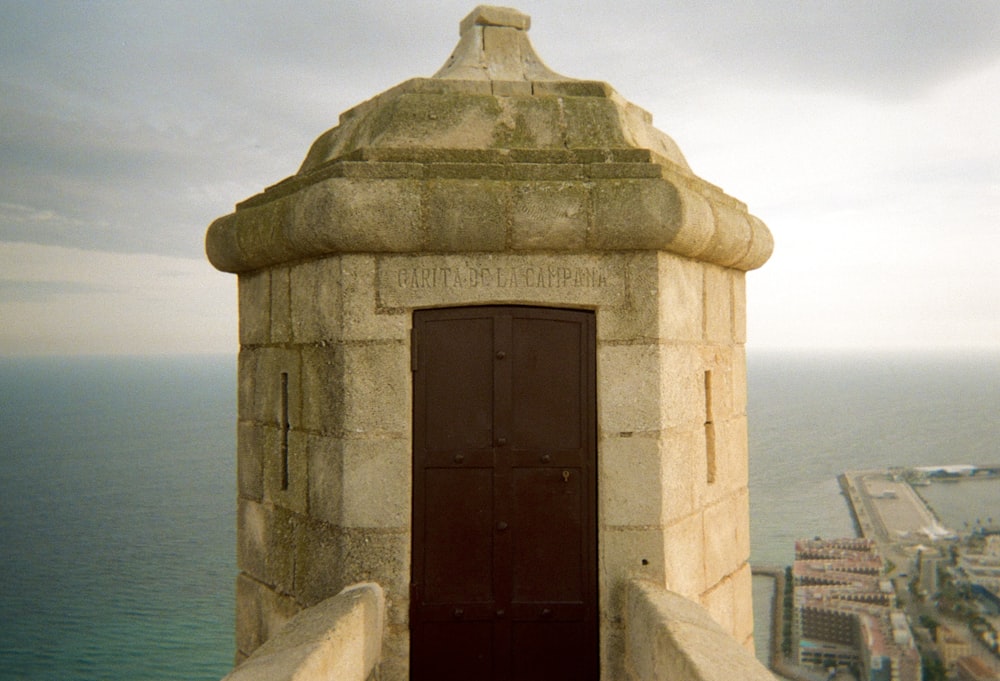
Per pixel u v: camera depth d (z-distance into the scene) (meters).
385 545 3.87
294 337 4.27
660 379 3.92
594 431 3.98
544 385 3.98
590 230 3.77
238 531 4.84
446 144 3.97
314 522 4.08
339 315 3.89
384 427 3.88
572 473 3.98
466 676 3.92
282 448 4.40
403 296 3.88
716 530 4.58
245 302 4.82
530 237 3.79
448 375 3.96
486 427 3.96
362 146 3.98
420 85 4.16
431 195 3.72
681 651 2.91
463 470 3.96
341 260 3.86
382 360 3.88
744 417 5.14
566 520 3.98
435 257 3.89
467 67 4.38
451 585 3.94
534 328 3.99
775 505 65.38
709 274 4.56
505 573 3.95
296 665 2.85
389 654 3.85
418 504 3.93
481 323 3.97
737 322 5.01
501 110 4.09
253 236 4.30
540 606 3.95
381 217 3.71
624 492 3.91
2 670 27.16
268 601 4.48
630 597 3.77
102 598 36.47
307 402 4.15
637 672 3.61
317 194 3.77
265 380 4.58
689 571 4.20
